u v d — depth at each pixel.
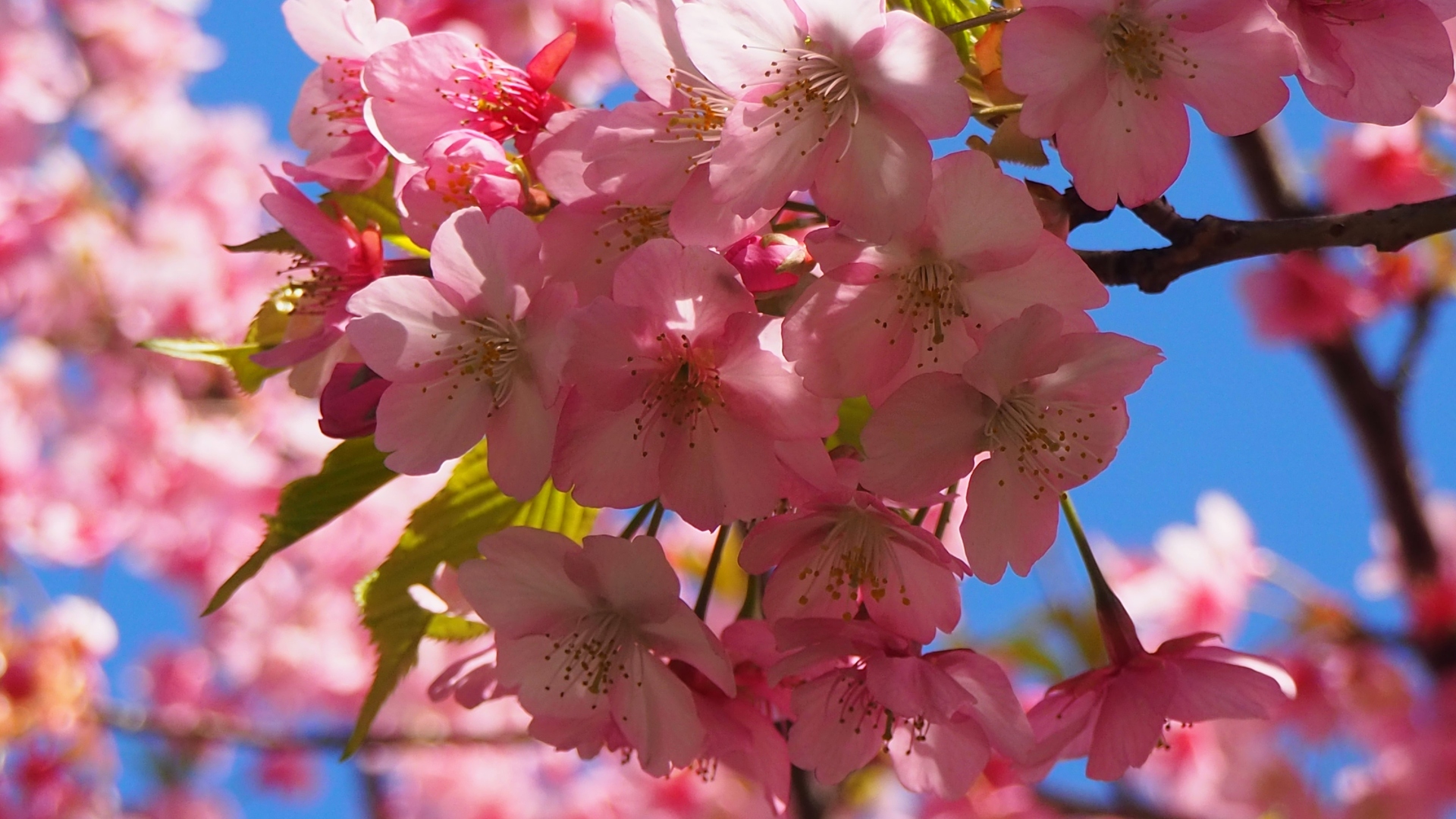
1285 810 1.19
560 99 0.68
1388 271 1.14
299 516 0.68
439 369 0.67
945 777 0.69
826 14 0.66
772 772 0.69
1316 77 0.66
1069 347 0.66
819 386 0.66
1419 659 1.18
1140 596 1.18
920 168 0.66
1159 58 0.66
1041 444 0.66
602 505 0.66
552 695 0.68
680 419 0.66
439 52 0.68
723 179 0.66
